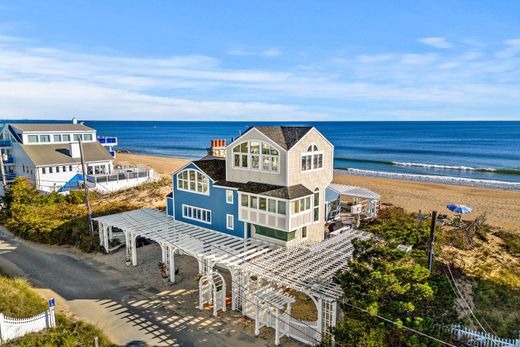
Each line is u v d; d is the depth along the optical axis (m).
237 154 24.03
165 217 29.08
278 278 17.08
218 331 17.80
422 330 13.30
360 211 33.38
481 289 19.81
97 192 43.25
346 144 124.12
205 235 24.59
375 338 12.80
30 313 17.67
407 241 24.28
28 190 36.31
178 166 77.06
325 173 24.81
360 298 14.14
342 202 40.97
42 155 44.84
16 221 32.34
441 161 83.38
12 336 15.55
